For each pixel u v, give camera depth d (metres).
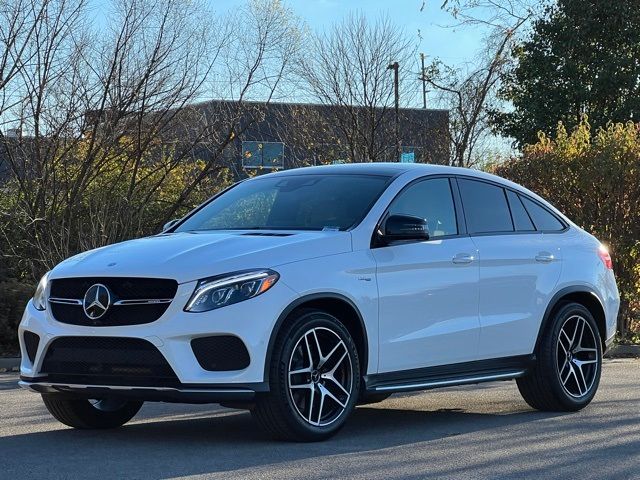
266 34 17.41
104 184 16.17
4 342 13.78
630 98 25.66
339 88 21.78
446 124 23.41
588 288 8.82
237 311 6.40
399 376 7.33
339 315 7.03
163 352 6.33
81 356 6.59
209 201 8.29
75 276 6.68
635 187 15.04
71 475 5.70
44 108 15.82
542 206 8.84
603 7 25.77
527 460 6.25
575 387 8.59
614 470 5.96
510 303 8.12
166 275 6.41
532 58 26.42
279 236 7.00
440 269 7.58
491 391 10.05
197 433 7.25
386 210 7.46
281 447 6.59
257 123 18.62
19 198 15.84
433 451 6.54
